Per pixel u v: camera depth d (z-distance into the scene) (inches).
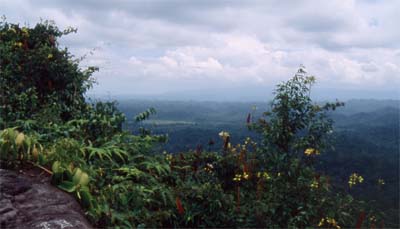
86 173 135.3
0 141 132.3
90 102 219.9
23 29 243.0
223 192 186.4
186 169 195.8
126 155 174.1
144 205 154.3
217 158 206.2
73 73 228.5
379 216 193.0
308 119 207.9
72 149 149.3
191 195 173.9
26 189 118.3
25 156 134.4
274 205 182.2
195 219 172.1
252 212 178.9
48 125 176.4
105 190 142.8
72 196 125.5
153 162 181.6
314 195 189.6
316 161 209.6
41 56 220.8
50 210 112.2
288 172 198.5
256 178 204.7
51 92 223.9
